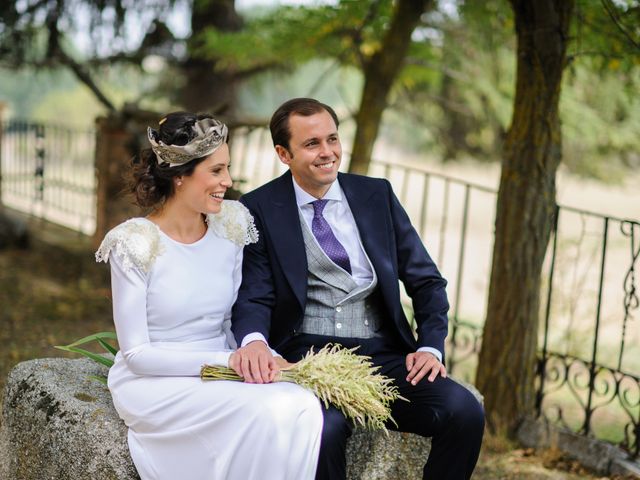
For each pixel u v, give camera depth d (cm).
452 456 249
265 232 268
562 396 570
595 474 356
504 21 561
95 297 617
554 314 580
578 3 413
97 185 686
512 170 390
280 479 221
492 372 400
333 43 600
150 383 239
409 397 256
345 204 275
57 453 247
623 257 909
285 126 262
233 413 224
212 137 236
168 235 246
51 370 282
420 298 273
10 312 554
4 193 972
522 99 387
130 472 235
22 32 730
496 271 399
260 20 599
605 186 763
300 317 264
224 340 258
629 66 460
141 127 645
